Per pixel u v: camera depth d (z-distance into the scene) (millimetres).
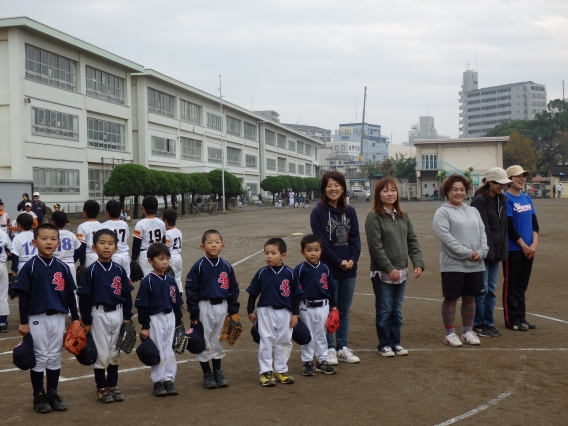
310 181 91688
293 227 31203
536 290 11445
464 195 7645
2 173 37812
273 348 6395
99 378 5703
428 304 10414
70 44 41688
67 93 42312
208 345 6094
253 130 83500
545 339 7820
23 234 9203
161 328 5820
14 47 37219
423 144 78312
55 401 5473
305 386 6043
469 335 7645
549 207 44406
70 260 9281
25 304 5395
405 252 7199
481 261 7562
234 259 17516
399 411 5246
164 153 57656
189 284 6004
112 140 48812
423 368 6578
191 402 5605
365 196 92812
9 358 7492
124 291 5789
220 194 59438
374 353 7305
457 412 5203
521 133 111875
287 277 6219
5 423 5137
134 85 53656
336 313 6461
